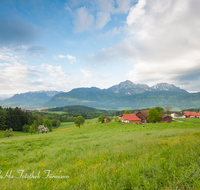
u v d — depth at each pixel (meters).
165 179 4.76
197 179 4.32
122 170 6.24
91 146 15.88
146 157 7.94
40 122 107.88
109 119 109.06
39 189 5.72
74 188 5.21
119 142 16.28
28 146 20.95
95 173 6.29
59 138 29.39
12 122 99.38
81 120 89.00
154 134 20.73
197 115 108.62
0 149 18.89
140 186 4.52
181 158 6.38
